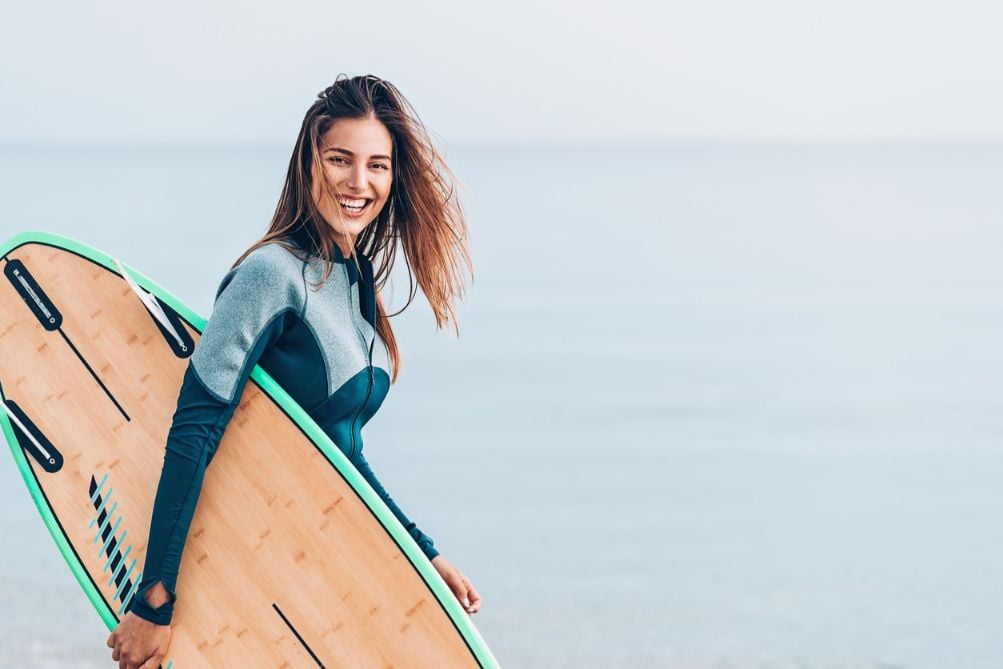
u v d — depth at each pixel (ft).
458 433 106.32
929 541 76.07
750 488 89.61
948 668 55.98
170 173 523.70
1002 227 292.20
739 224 303.89
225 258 200.23
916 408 116.06
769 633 59.93
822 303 181.98
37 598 53.98
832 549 74.54
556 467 95.30
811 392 124.26
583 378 130.82
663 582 67.77
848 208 365.61
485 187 478.59
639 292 191.42
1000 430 106.32
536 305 177.99
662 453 100.12
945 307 177.17
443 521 80.74
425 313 170.40
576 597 64.85
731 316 171.63
